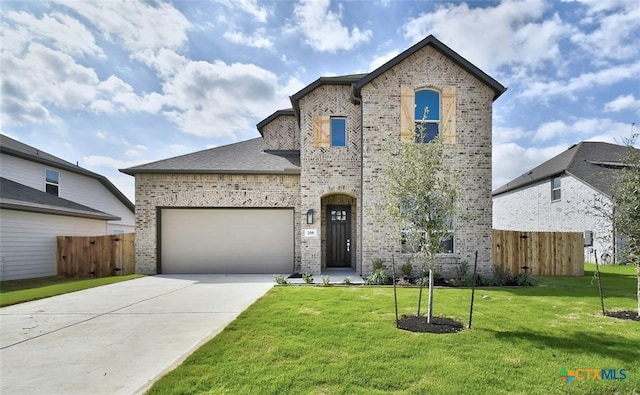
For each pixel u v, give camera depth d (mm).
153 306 7258
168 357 4461
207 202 12477
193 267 12539
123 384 3719
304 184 11961
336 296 7914
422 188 5777
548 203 21578
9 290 9453
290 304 7066
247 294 8461
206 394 3398
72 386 3678
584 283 10250
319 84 12078
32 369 4113
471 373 3852
